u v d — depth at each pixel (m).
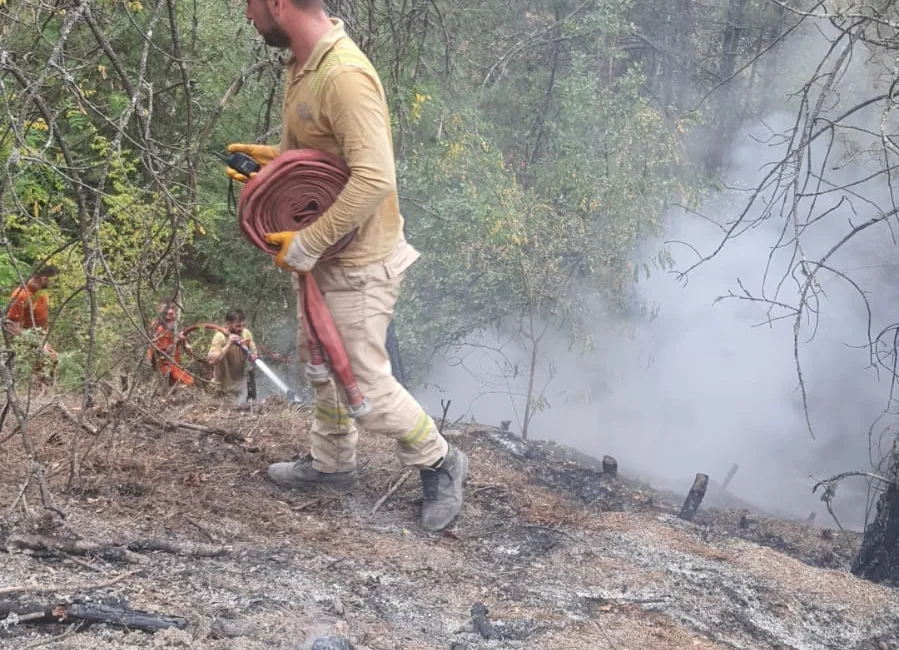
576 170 9.05
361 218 3.30
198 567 3.19
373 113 3.23
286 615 2.94
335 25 3.29
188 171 3.73
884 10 4.23
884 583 4.62
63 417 4.43
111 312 6.89
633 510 4.93
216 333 7.49
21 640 2.58
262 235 3.37
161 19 7.36
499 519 4.20
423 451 3.85
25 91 3.22
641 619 3.39
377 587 3.31
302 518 3.85
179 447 4.40
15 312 6.43
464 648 2.97
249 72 4.08
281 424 4.99
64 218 6.28
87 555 3.13
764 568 3.99
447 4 9.40
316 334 3.51
